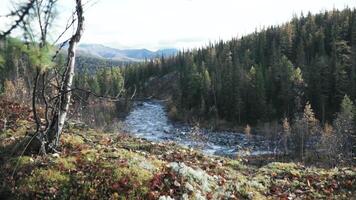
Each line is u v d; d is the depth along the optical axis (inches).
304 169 550.9
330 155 1646.2
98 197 338.0
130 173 374.0
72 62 415.2
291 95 3390.7
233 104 3565.5
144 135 2950.3
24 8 178.7
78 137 507.5
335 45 4124.0
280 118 3390.7
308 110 2640.3
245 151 987.3
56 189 343.9
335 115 3238.2
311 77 3462.1
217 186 406.3
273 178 499.5
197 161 519.2
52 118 418.6
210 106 3838.6
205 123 3553.2
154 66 6993.1
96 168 376.2
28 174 361.7
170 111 3902.6
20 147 408.2
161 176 378.6
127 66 6776.6
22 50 176.1
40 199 333.7
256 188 445.1
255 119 3427.7
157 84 6131.9
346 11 5300.2
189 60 5472.4
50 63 187.3
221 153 2258.9
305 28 5113.2
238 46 5723.4
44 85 380.5
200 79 4040.4
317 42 4635.8
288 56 4699.8
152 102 4869.6
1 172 364.5
